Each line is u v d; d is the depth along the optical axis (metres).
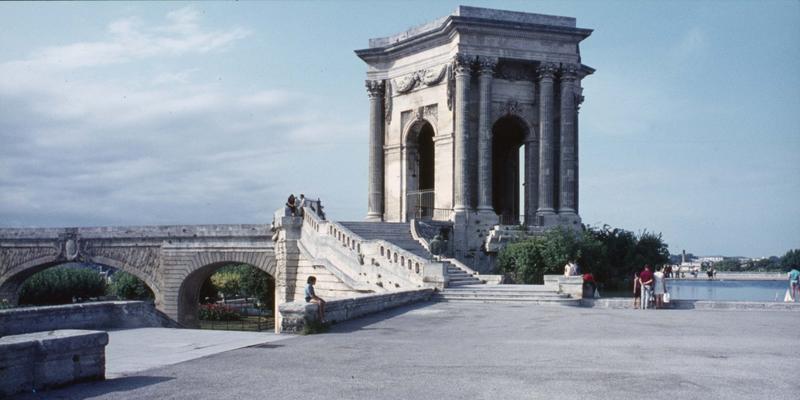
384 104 62.38
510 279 50.16
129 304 26.67
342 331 23.88
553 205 57.91
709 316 28.92
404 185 60.50
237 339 22.06
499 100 57.19
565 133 57.62
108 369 16.45
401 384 14.66
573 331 23.66
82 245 80.69
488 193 55.50
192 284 77.44
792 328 24.50
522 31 56.47
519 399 13.28
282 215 54.16
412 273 39.41
